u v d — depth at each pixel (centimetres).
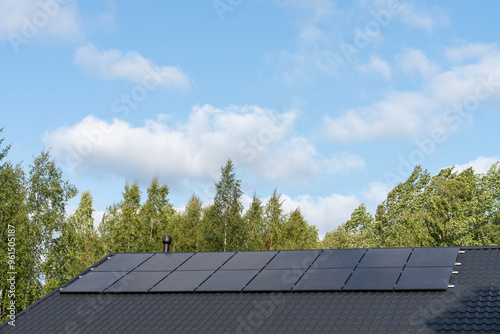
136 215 4094
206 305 1337
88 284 1533
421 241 5106
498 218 5838
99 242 4112
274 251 1599
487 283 1244
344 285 1315
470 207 5878
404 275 1323
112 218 4306
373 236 6084
